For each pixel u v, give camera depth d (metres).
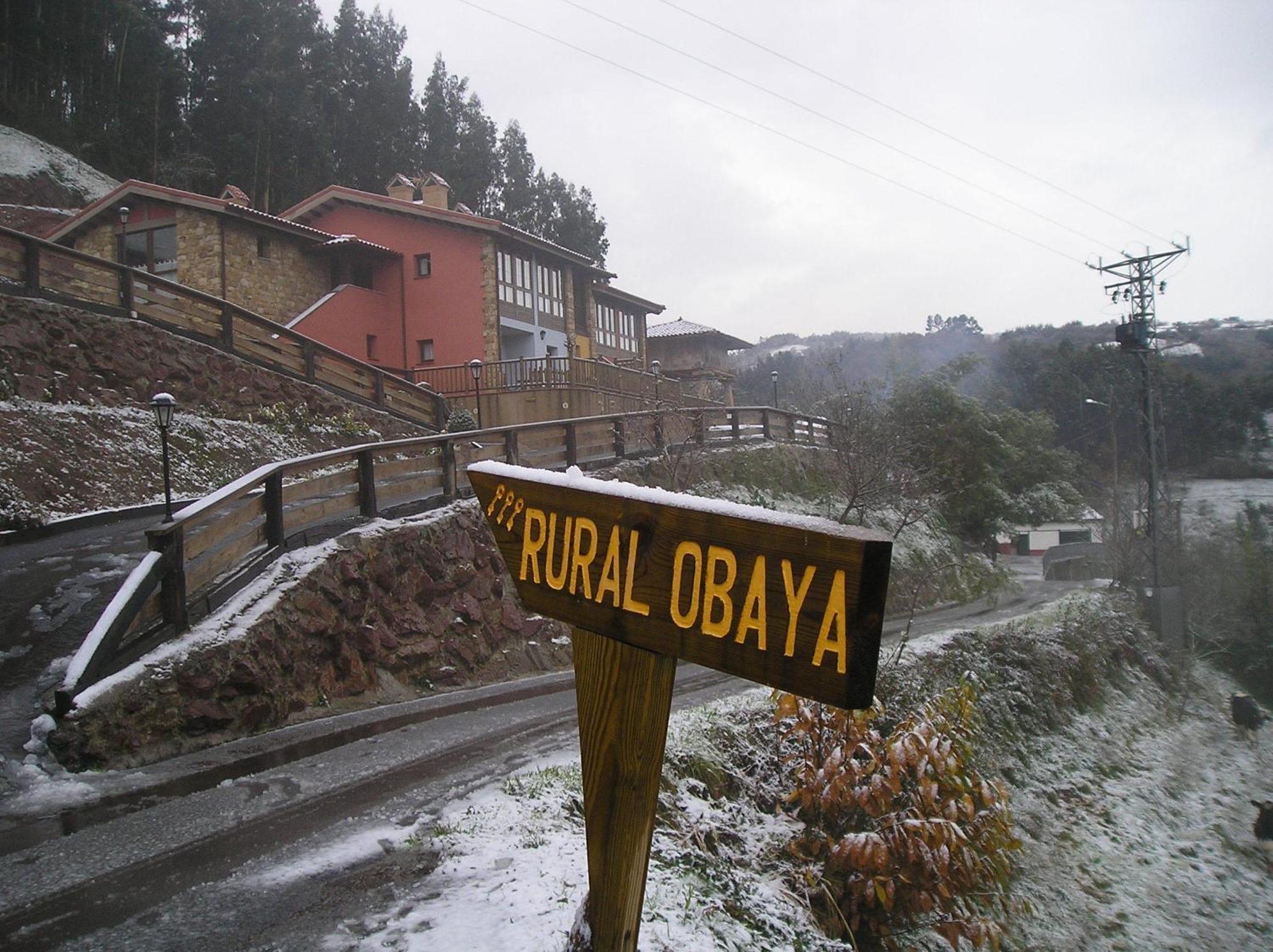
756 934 4.96
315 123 46.34
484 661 11.41
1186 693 22.53
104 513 11.78
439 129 52.62
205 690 7.42
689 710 8.68
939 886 6.05
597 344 36.69
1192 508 45.94
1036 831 12.12
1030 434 41.69
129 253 25.48
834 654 1.79
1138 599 26.31
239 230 24.78
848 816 6.63
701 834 6.15
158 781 6.27
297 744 7.40
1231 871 12.93
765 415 24.48
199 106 47.56
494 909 4.20
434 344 28.83
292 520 9.89
